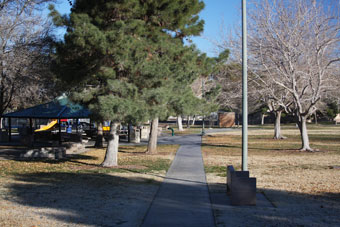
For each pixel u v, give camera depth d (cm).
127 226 707
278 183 1166
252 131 5181
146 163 1738
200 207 853
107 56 1257
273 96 2366
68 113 2677
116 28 1223
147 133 3944
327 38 2105
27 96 2656
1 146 2781
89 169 1542
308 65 2145
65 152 2080
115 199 950
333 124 7031
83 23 1233
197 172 1436
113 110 1177
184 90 1377
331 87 2145
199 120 8775
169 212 809
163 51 1376
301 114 2323
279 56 2205
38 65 2322
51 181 1238
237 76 2548
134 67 1227
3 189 1096
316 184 1138
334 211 800
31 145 2827
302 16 2125
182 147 2666
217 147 2666
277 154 2177
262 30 2208
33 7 2392
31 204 898
